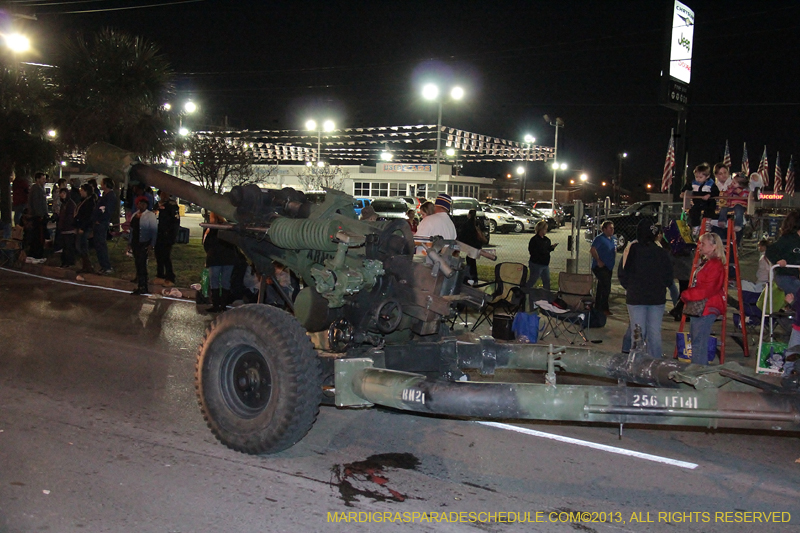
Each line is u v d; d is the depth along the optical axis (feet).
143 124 73.46
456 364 19.49
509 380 25.84
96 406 21.18
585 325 35.99
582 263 73.10
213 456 17.54
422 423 20.77
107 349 28.66
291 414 16.55
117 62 72.49
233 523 14.01
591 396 15.07
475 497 15.72
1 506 14.40
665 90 82.28
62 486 15.44
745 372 16.07
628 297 27.48
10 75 73.87
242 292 37.50
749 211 40.63
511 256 81.00
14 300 39.37
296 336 16.83
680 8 81.92
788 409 14.12
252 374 17.53
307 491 15.70
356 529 13.98
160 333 32.19
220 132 79.77
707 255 26.30
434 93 83.25
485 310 35.96
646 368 18.33
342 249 17.76
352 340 18.92
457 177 172.45
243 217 21.08
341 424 20.48
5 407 20.71
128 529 13.60
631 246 27.61
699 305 26.21
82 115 72.74
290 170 156.97
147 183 25.26
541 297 33.76
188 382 24.13
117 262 56.95
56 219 63.31
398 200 114.62
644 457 18.65
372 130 133.18
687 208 42.11
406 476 16.78
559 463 17.98
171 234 45.80
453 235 30.35
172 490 15.46
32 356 26.96
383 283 18.69
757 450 19.43
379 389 16.56
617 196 271.69
